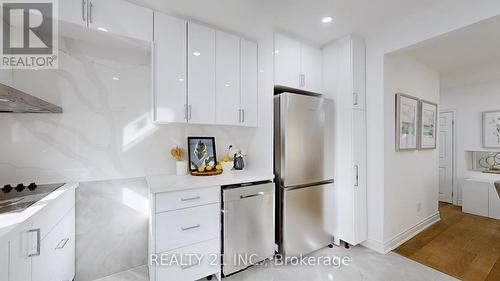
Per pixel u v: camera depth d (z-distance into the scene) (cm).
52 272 132
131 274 194
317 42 255
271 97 224
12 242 90
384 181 236
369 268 208
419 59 285
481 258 227
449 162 434
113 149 193
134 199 202
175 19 189
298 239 222
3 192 142
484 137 392
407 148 268
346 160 241
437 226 313
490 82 386
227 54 217
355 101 237
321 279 192
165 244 163
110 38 174
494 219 346
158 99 179
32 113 164
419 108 292
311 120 232
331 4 184
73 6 149
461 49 255
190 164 224
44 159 168
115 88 194
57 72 172
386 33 228
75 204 178
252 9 186
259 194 204
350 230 237
